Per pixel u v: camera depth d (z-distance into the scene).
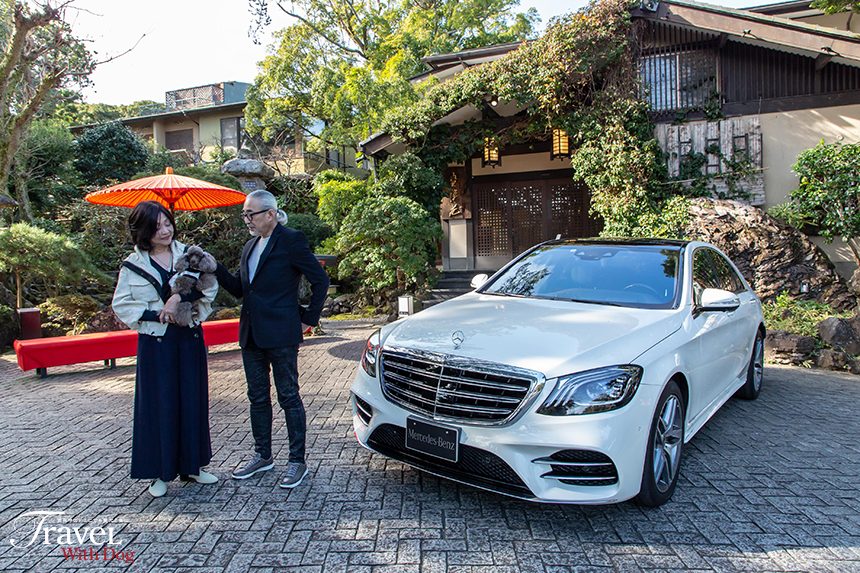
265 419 3.51
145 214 3.06
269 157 18.36
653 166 9.98
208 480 3.37
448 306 3.86
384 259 10.18
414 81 15.04
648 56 10.52
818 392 5.60
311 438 4.18
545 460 2.64
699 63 10.31
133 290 3.02
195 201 7.74
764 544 2.64
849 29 11.13
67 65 11.55
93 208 12.02
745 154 9.99
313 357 7.38
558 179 12.88
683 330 3.38
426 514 2.95
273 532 2.78
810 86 9.80
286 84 17.30
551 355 2.77
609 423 2.62
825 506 3.04
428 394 2.95
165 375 3.10
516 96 10.33
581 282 4.05
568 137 11.38
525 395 2.66
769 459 3.76
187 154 19.28
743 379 4.95
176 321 3.00
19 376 6.74
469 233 13.39
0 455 3.94
